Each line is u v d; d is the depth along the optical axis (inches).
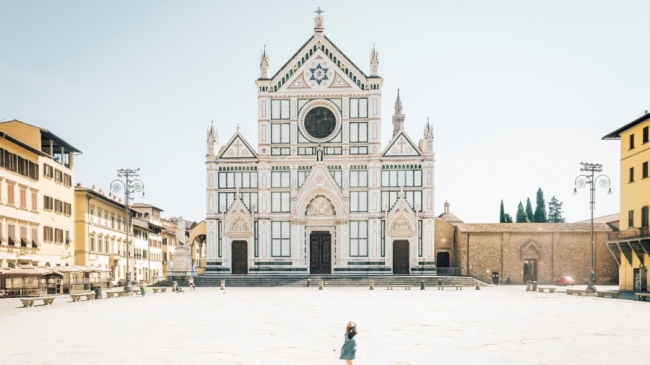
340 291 2773.1
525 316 1540.4
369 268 3405.5
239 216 3467.0
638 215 2541.8
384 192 3447.3
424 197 3420.3
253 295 2463.1
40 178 2691.9
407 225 3422.7
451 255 3688.5
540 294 2544.3
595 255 3535.9
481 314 1595.7
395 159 3442.4
